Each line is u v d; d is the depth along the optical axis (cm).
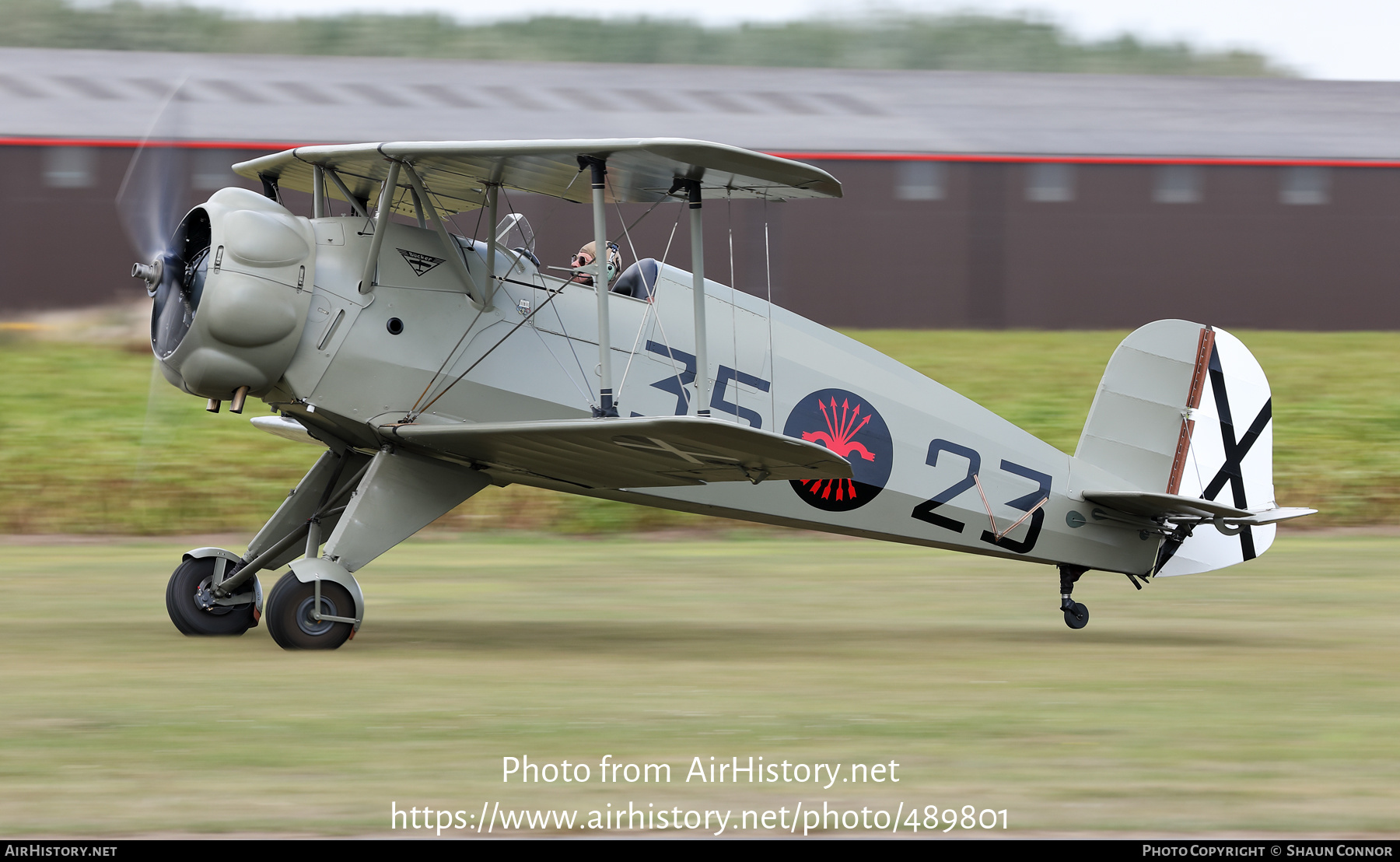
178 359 2348
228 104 7325
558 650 2525
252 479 5303
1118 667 2472
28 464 5281
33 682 2069
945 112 8394
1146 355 3075
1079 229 7900
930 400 2898
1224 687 2264
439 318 2444
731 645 2661
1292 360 7500
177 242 2423
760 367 2725
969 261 7750
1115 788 1594
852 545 4881
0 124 6775
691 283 2678
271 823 1406
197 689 2020
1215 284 8112
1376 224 8225
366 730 1784
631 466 2422
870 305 7612
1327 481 5741
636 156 2217
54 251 6819
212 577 2577
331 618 2372
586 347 2570
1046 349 7400
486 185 2505
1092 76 9719
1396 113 9225
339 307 2367
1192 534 3095
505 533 5016
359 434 2488
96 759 1622
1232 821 1477
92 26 19512
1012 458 2953
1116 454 3061
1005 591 3722
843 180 7575
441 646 2523
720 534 5134
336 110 7481
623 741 1761
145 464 5359
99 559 4066
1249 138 8312
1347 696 2197
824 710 1989
